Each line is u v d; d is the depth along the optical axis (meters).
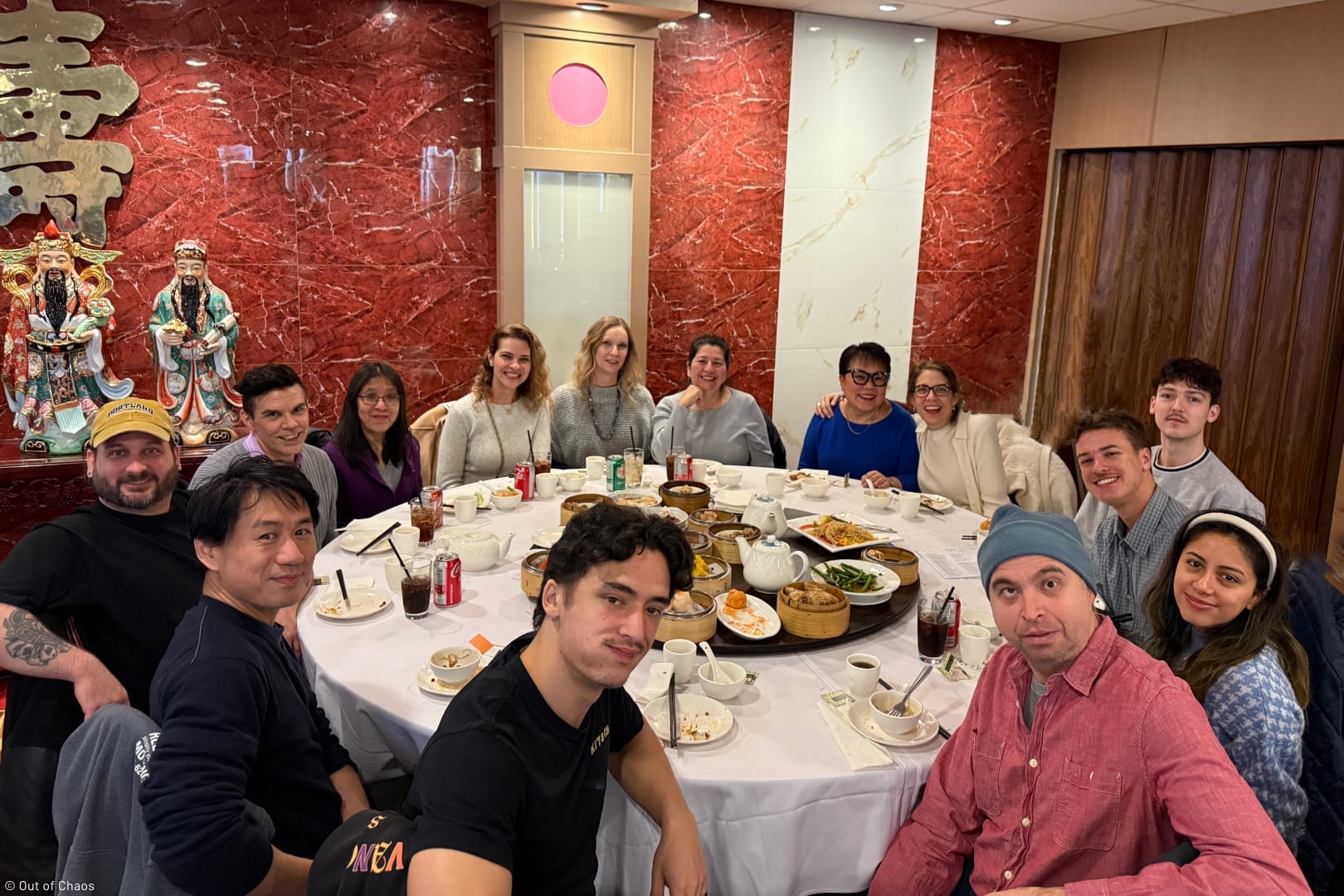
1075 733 1.40
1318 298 4.50
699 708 1.78
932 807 1.60
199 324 3.87
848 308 5.50
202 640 1.43
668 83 4.81
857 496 3.25
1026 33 5.30
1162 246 5.19
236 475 1.48
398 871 1.13
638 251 4.77
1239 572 1.59
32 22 3.63
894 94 5.28
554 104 4.41
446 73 4.39
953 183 5.55
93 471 1.90
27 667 1.68
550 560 1.24
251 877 1.33
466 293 4.67
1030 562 1.38
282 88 4.11
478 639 2.02
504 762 1.17
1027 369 6.03
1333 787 1.61
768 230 5.21
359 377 3.01
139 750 1.43
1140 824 1.35
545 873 1.29
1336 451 4.60
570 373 4.82
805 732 1.73
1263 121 4.53
